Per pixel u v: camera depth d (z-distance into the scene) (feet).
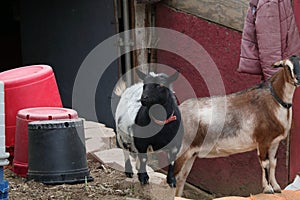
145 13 25.52
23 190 16.61
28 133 17.51
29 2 32.07
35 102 19.39
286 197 17.75
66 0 29.27
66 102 30.04
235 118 18.30
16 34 38.04
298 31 19.66
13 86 19.10
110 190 16.83
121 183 17.39
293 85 17.10
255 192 21.58
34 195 16.21
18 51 37.91
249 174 21.75
